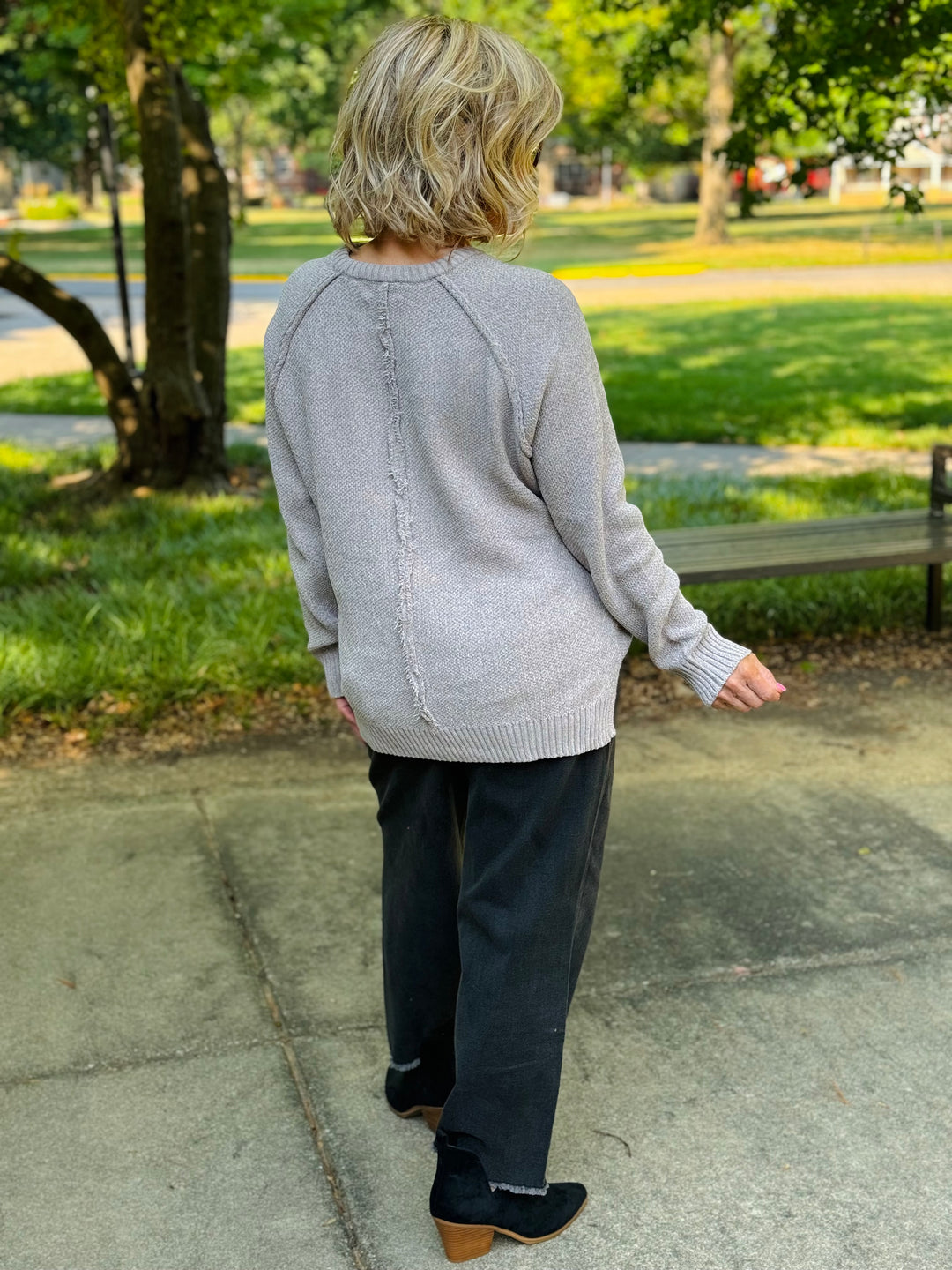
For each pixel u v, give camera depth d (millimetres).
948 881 3027
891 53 5621
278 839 3307
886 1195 2037
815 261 24984
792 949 2748
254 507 6859
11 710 4102
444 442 1669
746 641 4852
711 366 12828
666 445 9117
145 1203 2043
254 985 2645
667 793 3549
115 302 20547
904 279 21344
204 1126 2223
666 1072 2350
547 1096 1883
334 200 1690
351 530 1735
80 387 12148
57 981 2658
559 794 1787
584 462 1678
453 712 1732
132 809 3490
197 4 6340
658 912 2904
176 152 6820
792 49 5957
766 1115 2230
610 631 1802
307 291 1735
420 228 1642
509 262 1737
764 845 3221
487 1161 1882
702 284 21609
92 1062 2393
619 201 66312
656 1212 2012
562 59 23781
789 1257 1916
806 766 3719
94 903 2979
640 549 1761
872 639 4871
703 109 28688
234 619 4758
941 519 4855
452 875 1972
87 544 6023
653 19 7840
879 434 9141
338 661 1939
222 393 7516
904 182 6074
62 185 77812
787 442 9078
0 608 4938
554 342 1633
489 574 1717
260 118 50000
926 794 3508
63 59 12430
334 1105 2279
